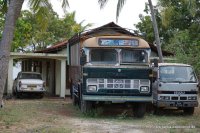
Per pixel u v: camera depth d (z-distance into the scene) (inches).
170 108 788.0
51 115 687.1
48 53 1122.0
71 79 891.4
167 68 712.4
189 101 689.6
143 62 665.0
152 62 739.4
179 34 1245.7
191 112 714.2
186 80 696.4
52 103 911.7
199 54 1076.5
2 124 566.6
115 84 647.1
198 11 1171.9
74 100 823.1
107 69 645.3
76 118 651.5
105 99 647.1
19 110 740.7
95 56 658.8
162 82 689.0
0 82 538.3
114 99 647.8
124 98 648.4
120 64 657.6
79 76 703.1
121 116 669.9
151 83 653.3
